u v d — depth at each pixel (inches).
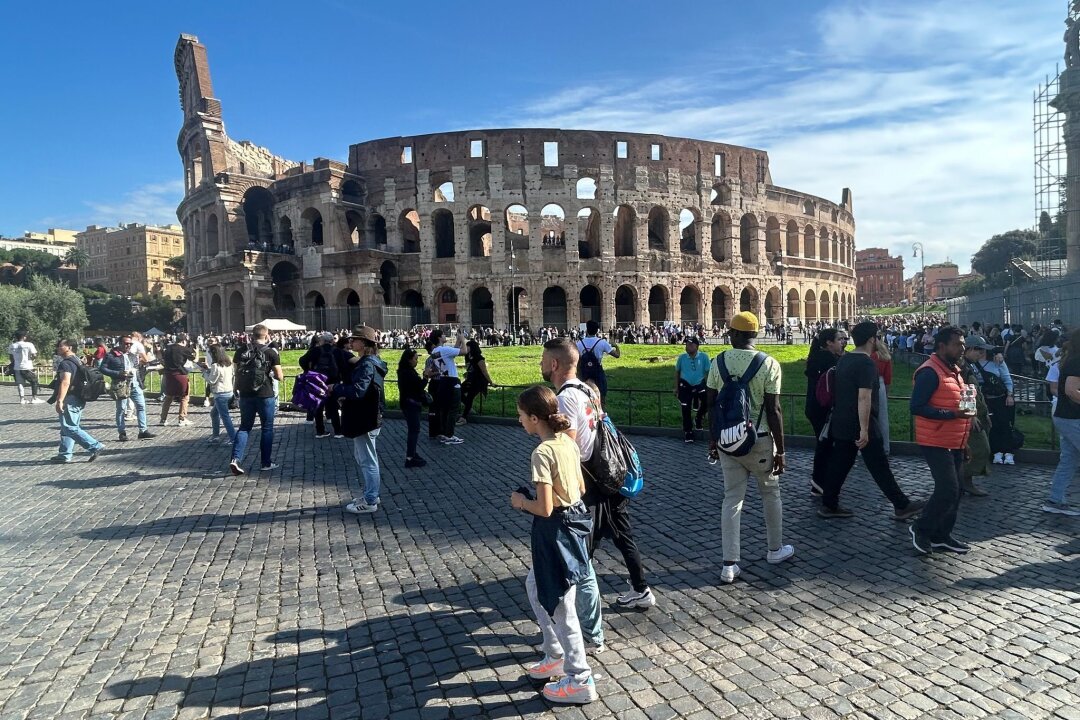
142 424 647.8
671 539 318.0
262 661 211.0
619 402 776.3
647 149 2694.4
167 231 6550.2
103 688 197.0
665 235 2773.1
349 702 187.2
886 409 378.9
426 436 628.1
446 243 2928.2
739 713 176.4
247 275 2439.7
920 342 1231.5
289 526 353.7
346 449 571.5
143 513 384.2
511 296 2613.2
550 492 181.5
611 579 271.4
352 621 237.8
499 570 283.1
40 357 1854.1
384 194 2689.5
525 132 2598.4
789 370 1182.3
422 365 1387.8
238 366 491.8
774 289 3009.4
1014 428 438.9
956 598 243.0
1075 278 1115.9
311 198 2620.6
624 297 2908.5
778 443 263.6
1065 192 1718.8
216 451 573.3
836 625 224.8
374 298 2501.2
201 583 276.8
